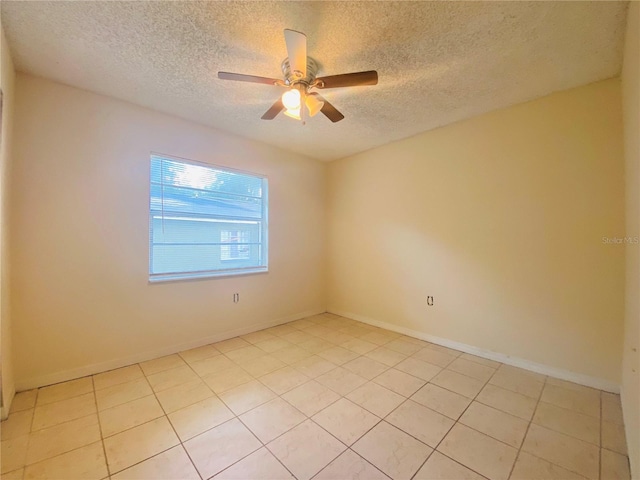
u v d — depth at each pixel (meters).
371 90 2.37
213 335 3.20
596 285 2.25
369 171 3.94
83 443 1.62
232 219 3.46
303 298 4.22
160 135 2.79
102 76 2.19
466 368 2.59
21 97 2.12
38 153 2.19
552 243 2.45
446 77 2.19
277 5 1.52
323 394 2.15
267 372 2.50
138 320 2.67
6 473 1.42
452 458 1.54
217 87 2.35
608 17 1.60
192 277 3.04
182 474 1.43
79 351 2.37
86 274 2.40
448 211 3.12
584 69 2.08
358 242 4.09
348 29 1.69
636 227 1.55
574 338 2.34
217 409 1.96
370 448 1.61
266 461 1.51
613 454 1.56
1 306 1.76
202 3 1.51
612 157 2.18
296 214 4.10
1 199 1.73
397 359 2.78
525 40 1.79
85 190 2.39
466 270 2.97
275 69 2.10
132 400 2.05
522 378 2.41
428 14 1.58
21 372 2.12
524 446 1.63
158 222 2.86
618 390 2.15
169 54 1.94
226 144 3.29
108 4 1.52
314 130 3.24
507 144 2.68
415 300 3.42
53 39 1.78
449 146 3.10
